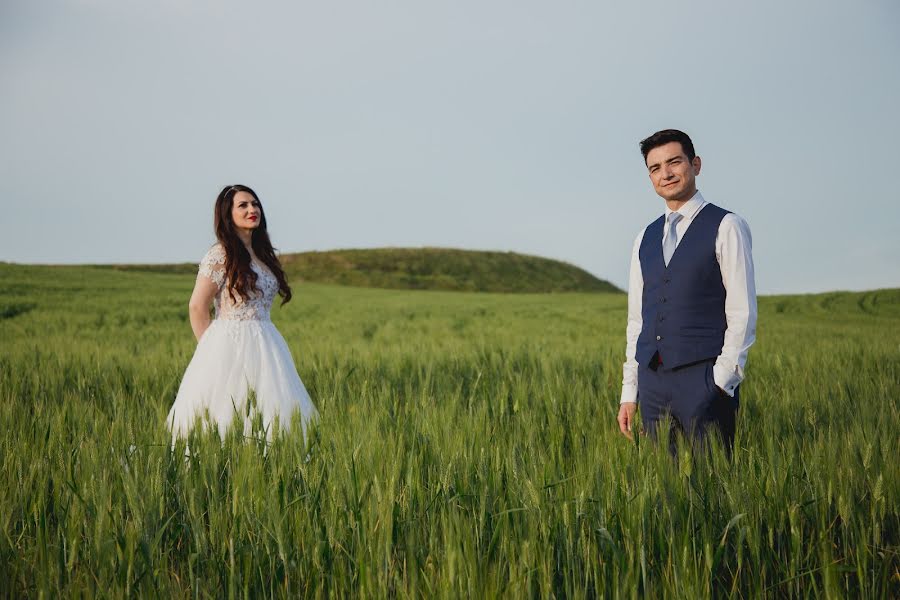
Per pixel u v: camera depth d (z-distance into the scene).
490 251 94.50
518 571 1.91
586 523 2.12
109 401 4.82
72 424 3.46
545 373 5.49
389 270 81.06
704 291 2.89
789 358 7.20
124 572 2.01
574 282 89.00
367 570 1.95
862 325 20.06
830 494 2.17
